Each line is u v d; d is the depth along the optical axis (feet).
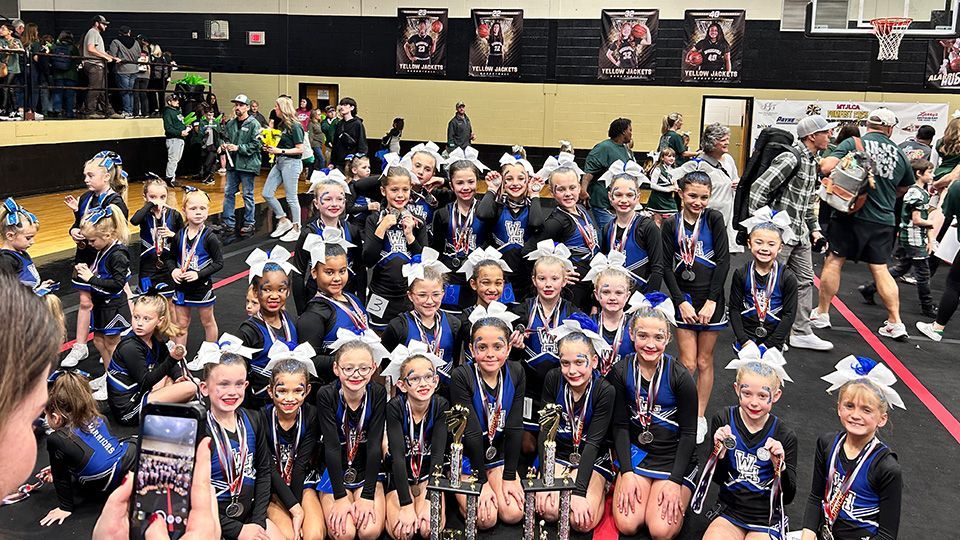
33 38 54.24
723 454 13.11
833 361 23.75
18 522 13.85
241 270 33.09
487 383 14.69
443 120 66.39
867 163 24.89
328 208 18.45
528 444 16.48
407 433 14.07
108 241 20.21
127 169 57.31
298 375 13.24
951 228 29.48
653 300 15.48
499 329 14.16
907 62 57.77
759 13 59.67
